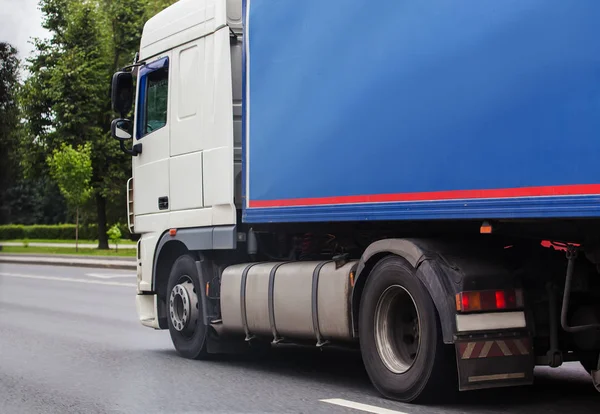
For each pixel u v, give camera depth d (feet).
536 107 19.26
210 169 31.14
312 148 25.67
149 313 35.70
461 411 21.98
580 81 18.40
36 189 325.21
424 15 22.08
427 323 22.00
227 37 30.68
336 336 25.34
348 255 25.55
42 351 36.40
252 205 27.99
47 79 169.68
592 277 21.06
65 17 168.86
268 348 33.71
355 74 24.23
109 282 83.92
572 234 20.48
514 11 19.77
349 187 24.36
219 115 30.76
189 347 32.58
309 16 25.94
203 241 31.32
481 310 21.30
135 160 35.94
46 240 260.62
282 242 29.66
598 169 18.06
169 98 33.76
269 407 23.48
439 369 21.93
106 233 166.91
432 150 21.80
